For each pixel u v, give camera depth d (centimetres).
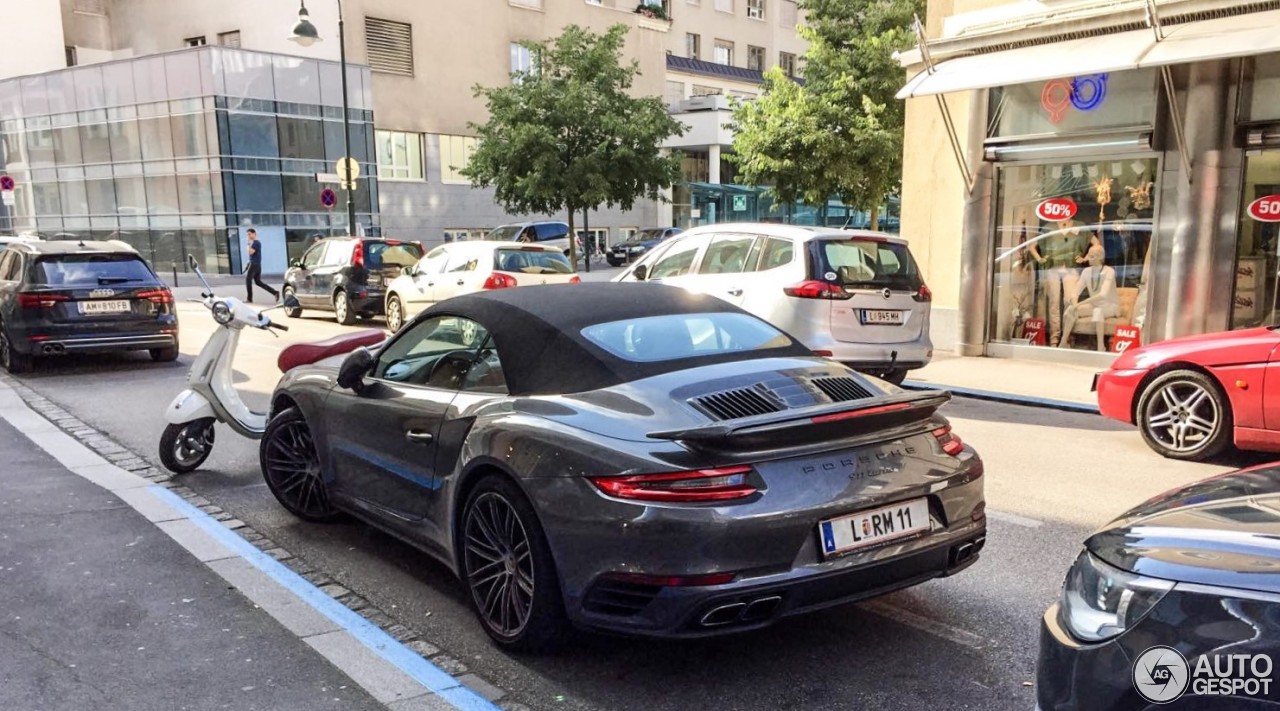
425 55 3544
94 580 438
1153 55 872
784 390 358
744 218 4306
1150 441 685
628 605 316
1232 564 195
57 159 3222
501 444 355
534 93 2275
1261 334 640
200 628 384
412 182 3531
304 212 3062
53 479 626
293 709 316
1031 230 1157
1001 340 1202
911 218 1284
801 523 310
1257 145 944
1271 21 841
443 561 410
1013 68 995
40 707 317
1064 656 217
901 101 2144
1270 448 627
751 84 5175
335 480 494
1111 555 220
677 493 304
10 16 3497
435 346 439
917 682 337
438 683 337
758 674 346
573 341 382
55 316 1049
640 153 2380
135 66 2955
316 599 418
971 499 360
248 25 3441
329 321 1717
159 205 3002
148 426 803
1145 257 1053
